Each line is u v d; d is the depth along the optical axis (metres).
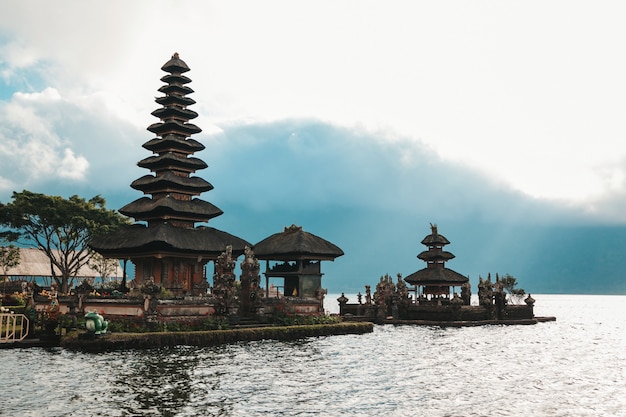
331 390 29.81
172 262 65.19
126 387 28.80
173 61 75.06
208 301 55.56
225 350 45.53
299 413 24.47
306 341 55.16
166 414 23.67
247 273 62.84
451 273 101.69
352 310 91.94
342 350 48.16
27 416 22.97
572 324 99.38
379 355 45.22
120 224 94.94
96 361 37.16
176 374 32.81
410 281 100.88
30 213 87.81
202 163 72.62
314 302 68.31
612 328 89.75
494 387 31.59
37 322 48.41
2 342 42.75
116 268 107.25
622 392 30.56
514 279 125.19
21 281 90.94
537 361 43.66
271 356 42.53
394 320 89.25
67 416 23.08
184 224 69.56
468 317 89.12
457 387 31.39
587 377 35.78
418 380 33.47
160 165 71.31
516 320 95.12
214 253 66.94
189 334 48.19
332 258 72.81
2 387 28.41
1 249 98.44
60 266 91.50
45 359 37.59
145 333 46.16
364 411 25.11
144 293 50.12
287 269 73.06
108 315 51.75
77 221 88.75
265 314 62.50
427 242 102.00
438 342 57.91
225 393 28.12
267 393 28.50
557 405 26.94
